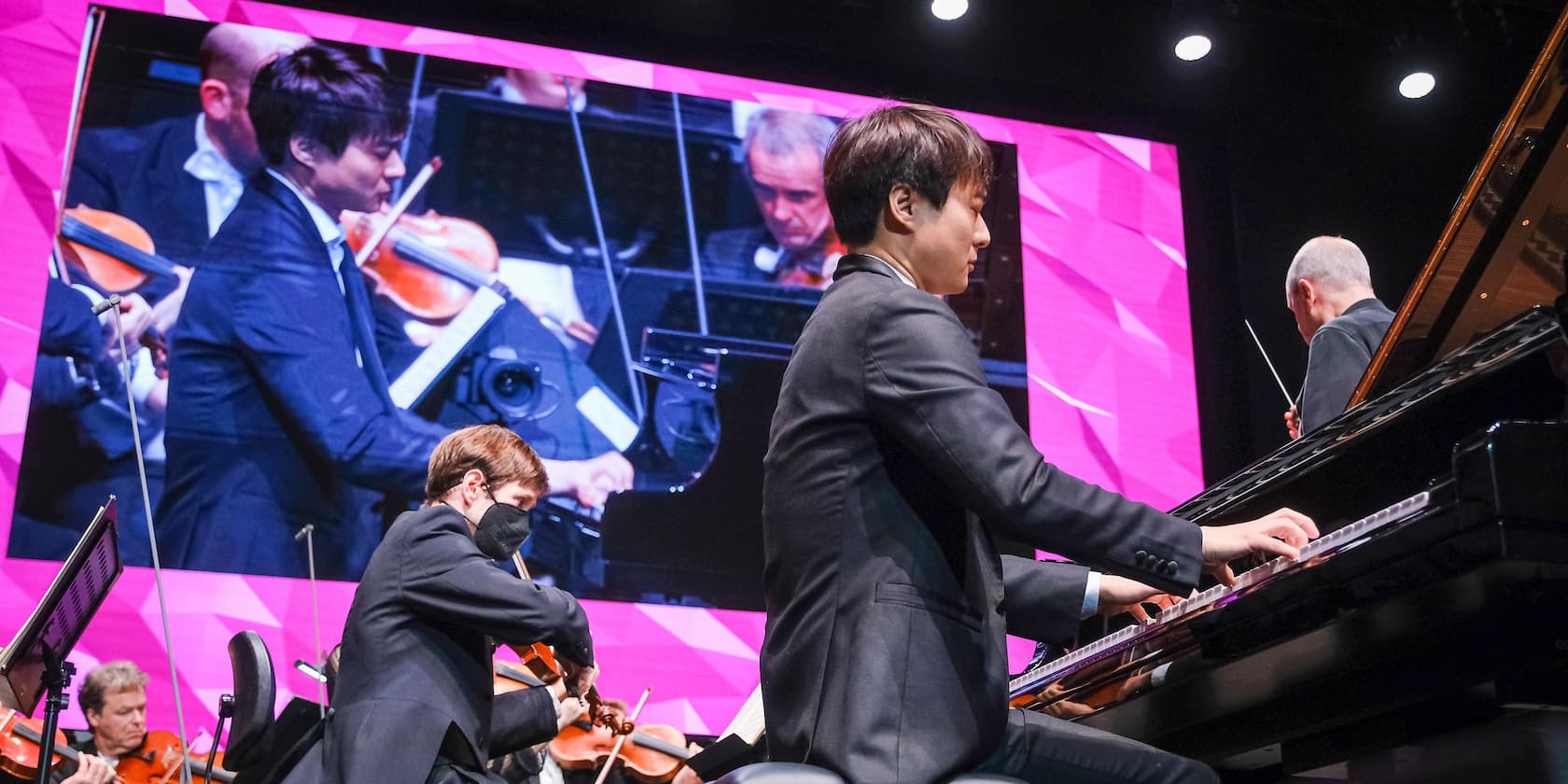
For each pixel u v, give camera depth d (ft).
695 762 9.78
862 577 4.28
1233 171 19.94
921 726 4.07
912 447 4.28
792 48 19.15
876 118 4.89
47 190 15.57
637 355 16.84
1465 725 5.47
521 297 16.70
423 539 8.03
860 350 4.42
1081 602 5.05
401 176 16.76
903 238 4.78
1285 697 5.87
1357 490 5.62
